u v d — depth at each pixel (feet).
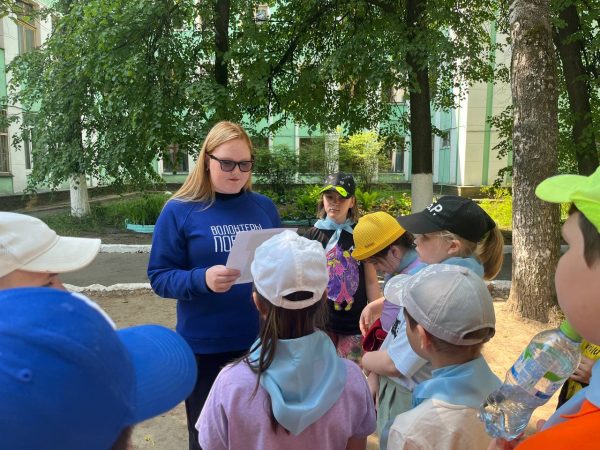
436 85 36.73
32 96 34.37
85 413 2.13
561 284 2.81
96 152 33.73
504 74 35.40
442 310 4.40
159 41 28.04
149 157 31.42
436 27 29.63
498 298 20.11
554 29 26.61
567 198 2.71
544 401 4.00
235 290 6.91
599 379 2.88
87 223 41.32
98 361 2.22
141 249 31.40
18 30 54.70
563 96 30.71
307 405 4.33
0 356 2.01
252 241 6.10
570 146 29.27
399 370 5.76
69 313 2.26
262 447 4.43
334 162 53.21
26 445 1.96
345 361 5.08
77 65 28.60
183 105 29.30
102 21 26.45
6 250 4.86
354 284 9.71
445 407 4.33
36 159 35.37
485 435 4.28
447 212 6.22
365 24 29.71
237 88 31.91
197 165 7.29
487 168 67.00
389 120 37.78
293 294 4.49
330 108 35.63
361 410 4.84
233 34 32.65
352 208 10.37
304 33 32.78
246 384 4.50
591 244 2.60
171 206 7.13
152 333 3.46
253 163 7.40
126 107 29.12
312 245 4.80
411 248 7.73
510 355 13.98
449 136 71.67
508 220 37.50
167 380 3.16
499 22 33.06
